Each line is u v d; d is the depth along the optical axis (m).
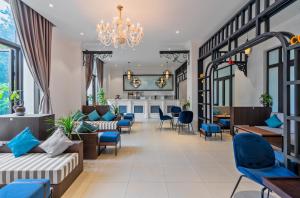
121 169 3.90
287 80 2.57
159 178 3.47
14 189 1.94
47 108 5.41
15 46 5.10
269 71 7.07
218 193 2.94
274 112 6.70
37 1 4.54
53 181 2.77
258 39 3.46
